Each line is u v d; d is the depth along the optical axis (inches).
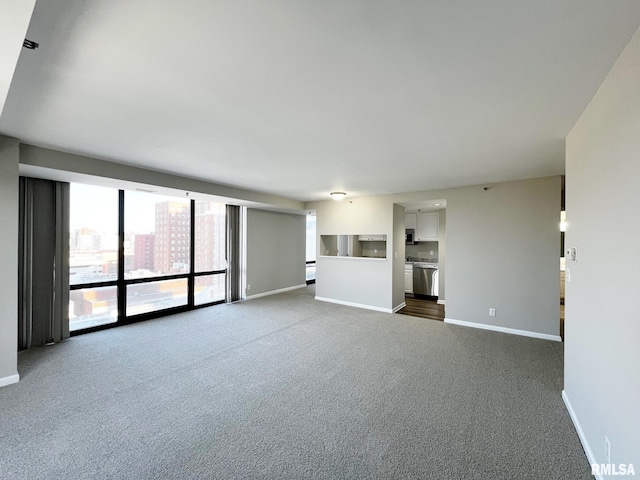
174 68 62.4
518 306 170.2
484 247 181.3
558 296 159.8
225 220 246.7
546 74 63.4
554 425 86.4
